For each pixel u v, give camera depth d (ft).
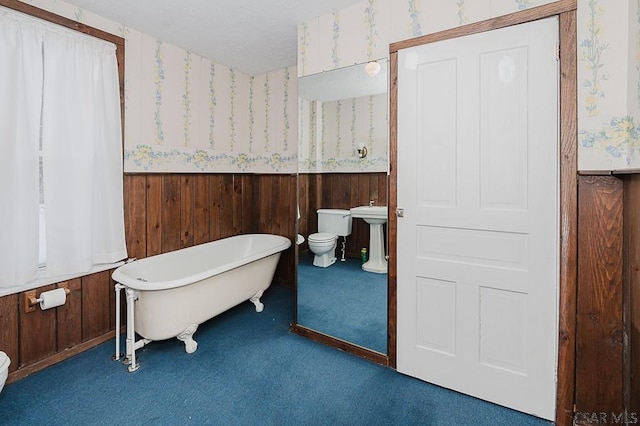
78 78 7.22
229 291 8.71
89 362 7.16
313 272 8.45
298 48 8.29
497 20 5.65
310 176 8.38
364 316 7.56
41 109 6.73
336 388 6.34
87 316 7.75
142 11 7.65
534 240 5.51
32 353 6.79
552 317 5.42
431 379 6.54
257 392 6.20
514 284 5.69
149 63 9.02
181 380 6.54
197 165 10.57
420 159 6.51
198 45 9.67
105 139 7.77
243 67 11.55
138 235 8.92
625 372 4.89
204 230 10.86
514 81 5.56
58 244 6.98
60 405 5.78
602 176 4.99
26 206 6.51
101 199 7.77
